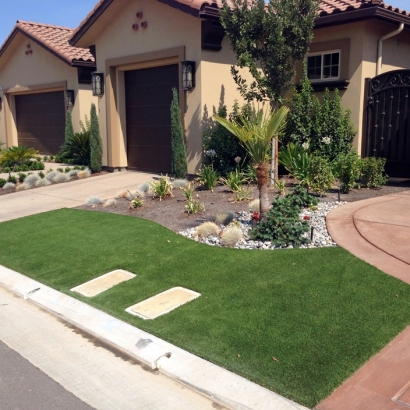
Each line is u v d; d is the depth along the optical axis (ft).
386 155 38.83
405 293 17.03
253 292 18.30
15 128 73.72
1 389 13.78
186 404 12.77
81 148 56.34
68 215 33.17
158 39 42.65
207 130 40.16
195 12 36.94
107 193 39.75
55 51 58.34
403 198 30.55
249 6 40.22
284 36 33.81
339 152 38.63
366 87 39.52
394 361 13.39
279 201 23.81
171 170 45.68
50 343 16.62
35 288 21.29
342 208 28.43
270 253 21.91
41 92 67.62
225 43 40.68
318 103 39.42
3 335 17.35
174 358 14.66
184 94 40.86
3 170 53.93
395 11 38.29
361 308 16.28
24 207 37.35
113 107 49.01
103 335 16.80
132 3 44.50
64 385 13.93
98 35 48.88
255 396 12.51
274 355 14.14
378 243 21.77
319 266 19.84
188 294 18.98
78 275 22.24
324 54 42.14
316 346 14.35
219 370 13.75
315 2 33.45
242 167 38.99
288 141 40.29
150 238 25.99
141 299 19.08
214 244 24.21
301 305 16.88
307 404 11.96
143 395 13.29
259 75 34.68
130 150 50.06
